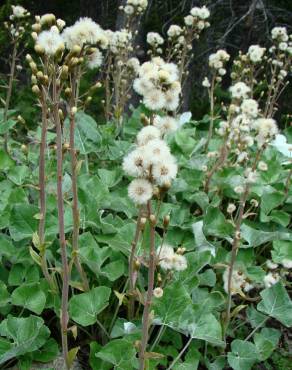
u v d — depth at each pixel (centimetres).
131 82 132
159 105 50
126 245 65
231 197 89
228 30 180
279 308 63
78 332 67
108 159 101
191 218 81
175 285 59
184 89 189
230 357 61
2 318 65
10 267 72
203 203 83
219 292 65
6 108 104
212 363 63
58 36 46
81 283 62
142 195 41
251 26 191
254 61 103
